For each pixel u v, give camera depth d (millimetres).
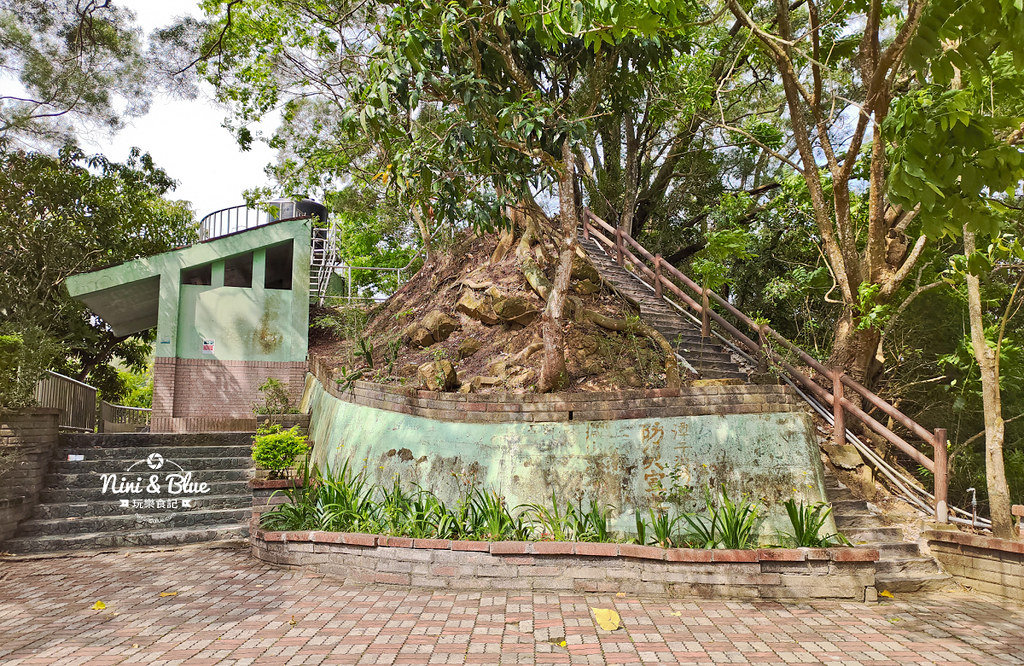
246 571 7656
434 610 6012
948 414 12500
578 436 7910
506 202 9000
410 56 7402
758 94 19094
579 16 6277
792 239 16359
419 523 7406
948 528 7656
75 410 13797
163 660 4699
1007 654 4859
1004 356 10312
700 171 19484
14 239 15836
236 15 16031
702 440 7586
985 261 6598
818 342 15492
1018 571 6441
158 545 9398
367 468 8898
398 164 8312
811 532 6738
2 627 5523
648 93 15320
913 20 7047
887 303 10086
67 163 17688
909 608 6168
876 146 9422
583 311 10883
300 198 19859
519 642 5105
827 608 6113
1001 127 4285
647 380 9594
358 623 5609
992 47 4277
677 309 13586
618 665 4617
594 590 6641
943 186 4348
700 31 16328
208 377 14477
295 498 8836
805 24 15000
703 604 6223
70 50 12641
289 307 14977
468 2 8211
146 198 21625
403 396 9141
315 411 12547
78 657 4758
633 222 20906
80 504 10023
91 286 14023
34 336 10188
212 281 14812
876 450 9961
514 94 8969
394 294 17828
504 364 9891
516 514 7562
